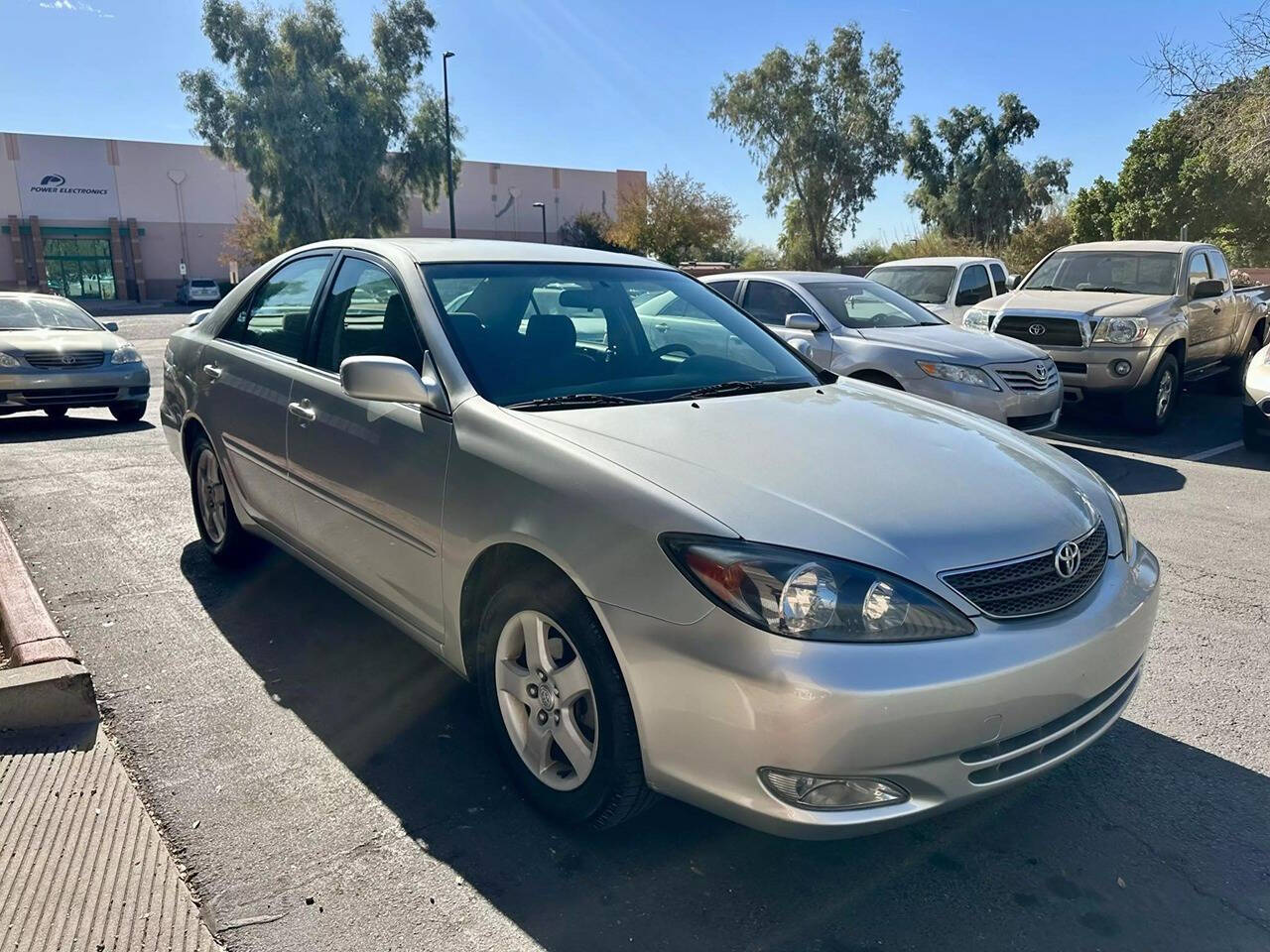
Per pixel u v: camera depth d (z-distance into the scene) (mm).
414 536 3188
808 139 43219
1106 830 2893
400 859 2686
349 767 3166
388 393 3047
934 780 2316
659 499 2480
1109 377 9359
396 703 3609
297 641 4152
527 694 2861
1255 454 8750
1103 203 39281
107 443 8898
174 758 3188
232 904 2471
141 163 53156
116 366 9938
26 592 4258
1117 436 9719
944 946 2393
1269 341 8906
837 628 2254
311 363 3977
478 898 2533
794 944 2389
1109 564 2854
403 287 3562
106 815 2797
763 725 2232
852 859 2742
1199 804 3029
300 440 3828
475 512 2889
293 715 3504
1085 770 3238
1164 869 2713
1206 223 34312
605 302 3871
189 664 3904
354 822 2855
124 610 4469
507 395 3160
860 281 9336
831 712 2195
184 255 55219
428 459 3117
